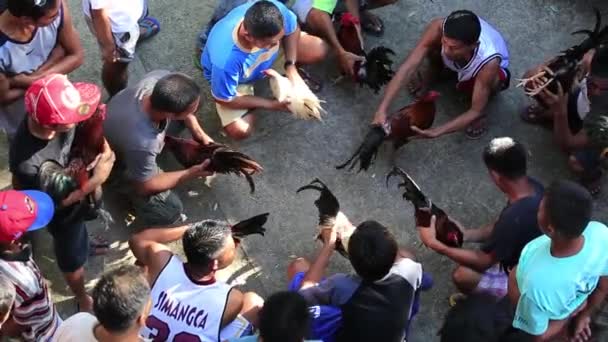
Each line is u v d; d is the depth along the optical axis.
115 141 5.15
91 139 4.59
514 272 4.50
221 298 4.54
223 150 5.33
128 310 3.72
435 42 5.81
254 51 5.54
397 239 5.70
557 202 4.11
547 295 4.24
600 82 5.07
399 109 6.15
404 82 5.85
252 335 4.58
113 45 5.57
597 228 4.33
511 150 4.85
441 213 5.12
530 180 4.97
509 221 4.85
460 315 4.19
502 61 5.76
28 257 4.31
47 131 4.40
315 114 5.72
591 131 5.15
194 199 5.82
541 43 6.48
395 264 4.55
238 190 5.86
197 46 6.27
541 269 4.26
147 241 4.86
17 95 5.23
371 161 5.88
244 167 5.34
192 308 4.51
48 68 5.28
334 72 6.32
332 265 5.55
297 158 6.00
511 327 4.33
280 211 5.80
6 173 5.84
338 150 6.05
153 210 5.47
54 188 4.43
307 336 4.11
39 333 4.48
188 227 4.83
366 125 6.14
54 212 4.54
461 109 6.19
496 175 4.93
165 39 6.46
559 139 5.60
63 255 4.91
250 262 5.60
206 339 4.50
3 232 4.10
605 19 6.54
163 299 4.53
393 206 5.83
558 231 4.12
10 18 4.92
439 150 6.01
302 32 6.12
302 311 4.02
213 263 4.46
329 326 4.52
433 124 6.13
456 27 5.39
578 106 5.39
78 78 6.27
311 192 5.86
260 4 5.34
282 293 4.07
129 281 3.78
